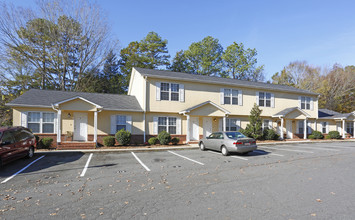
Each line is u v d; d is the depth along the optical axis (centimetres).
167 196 500
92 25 2722
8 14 2284
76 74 2905
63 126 1473
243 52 3569
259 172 739
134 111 1591
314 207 429
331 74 3828
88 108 1391
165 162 930
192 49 3581
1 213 410
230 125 1939
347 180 634
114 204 452
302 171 754
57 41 2584
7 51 2381
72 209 427
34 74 2694
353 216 386
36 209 429
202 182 616
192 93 1788
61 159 1005
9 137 852
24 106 1351
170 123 1709
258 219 377
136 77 1889
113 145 1443
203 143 1312
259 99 2084
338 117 2409
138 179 651
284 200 470
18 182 625
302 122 2302
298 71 4166
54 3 2445
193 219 380
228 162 927
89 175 704
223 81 1928
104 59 2956
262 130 1964
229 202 460
